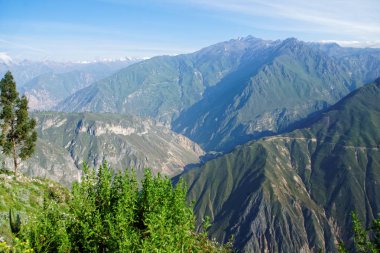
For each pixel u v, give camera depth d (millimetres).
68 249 32375
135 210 34719
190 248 34500
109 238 31891
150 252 29906
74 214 35031
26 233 33625
